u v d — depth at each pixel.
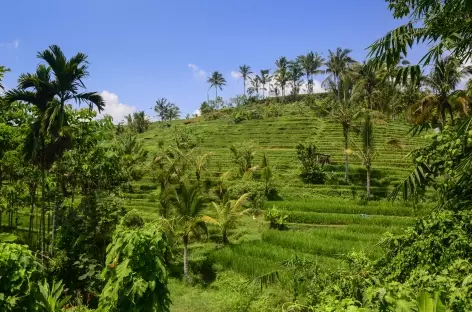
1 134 14.23
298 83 83.88
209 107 91.19
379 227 21.06
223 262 16.91
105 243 14.66
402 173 33.03
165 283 5.34
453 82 15.33
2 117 14.95
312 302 7.16
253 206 27.78
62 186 17.03
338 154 40.12
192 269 16.75
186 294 14.56
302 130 51.09
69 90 14.26
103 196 15.16
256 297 12.39
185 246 16.19
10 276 4.28
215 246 19.83
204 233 17.59
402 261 6.36
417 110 13.38
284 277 12.80
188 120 83.81
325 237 19.91
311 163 34.00
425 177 7.32
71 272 13.07
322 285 7.46
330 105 37.16
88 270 12.99
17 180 18.33
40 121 14.12
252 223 24.48
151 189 33.88
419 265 5.94
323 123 53.16
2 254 4.33
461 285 4.32
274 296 12.02
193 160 30.81
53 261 12.91
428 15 5.50
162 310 5.20
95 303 12.46
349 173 33.47
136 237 5.26
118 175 18.12
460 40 5.04
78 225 14.27
